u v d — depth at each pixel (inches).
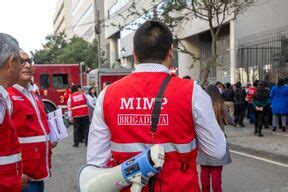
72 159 498.9
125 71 1127.0
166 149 107.5
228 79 1112.8
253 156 492.1
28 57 174.7
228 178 374.3
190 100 107.9
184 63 1397.6
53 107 228.2
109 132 113.0
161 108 107.5
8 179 115.8
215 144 110.0
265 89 619.2
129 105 109.0
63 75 1061.8
